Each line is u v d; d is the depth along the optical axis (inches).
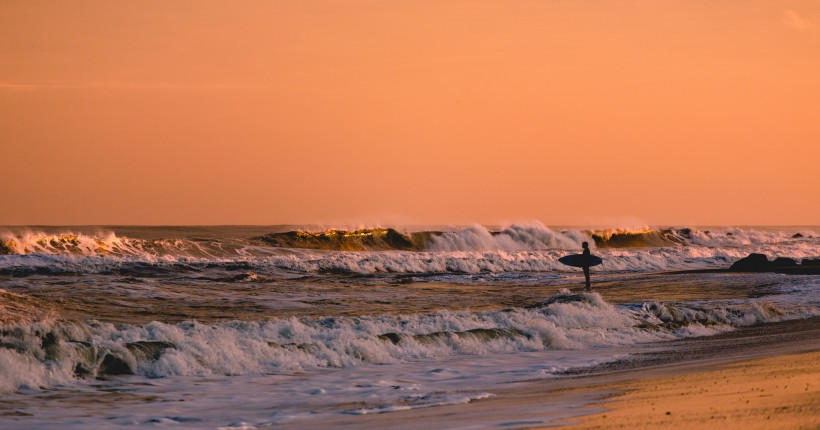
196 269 3705.7
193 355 1503.4
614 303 2812.5
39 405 1166.3
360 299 2888.8
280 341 1758.1
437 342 1798.7
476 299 3024.1
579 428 885.2
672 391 1149.1
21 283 2896.2
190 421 1085.8
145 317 2234.3
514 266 4849.9
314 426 1022.4
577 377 1440.7
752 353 1654.8
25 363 1318.9
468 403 1171.9
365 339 1745.8
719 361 1537.9
